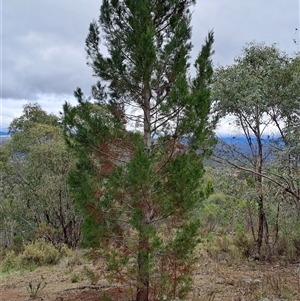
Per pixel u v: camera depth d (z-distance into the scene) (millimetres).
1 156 19859
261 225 9852
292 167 8398
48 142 17203
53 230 17094
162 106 5328
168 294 5406
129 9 5742
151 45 5336
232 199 9961
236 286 7199
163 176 5488
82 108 5883
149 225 5105
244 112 9477
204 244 11742
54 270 9891
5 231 21297
